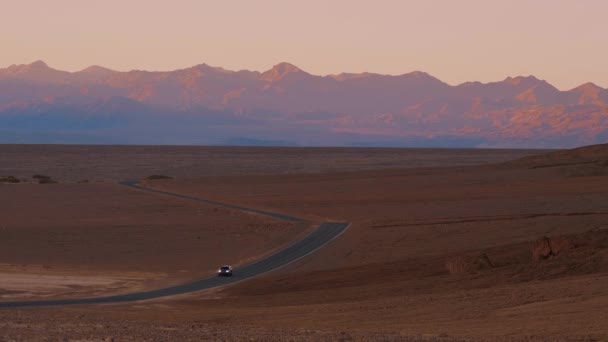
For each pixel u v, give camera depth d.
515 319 41.38
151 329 37.41
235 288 95.81
